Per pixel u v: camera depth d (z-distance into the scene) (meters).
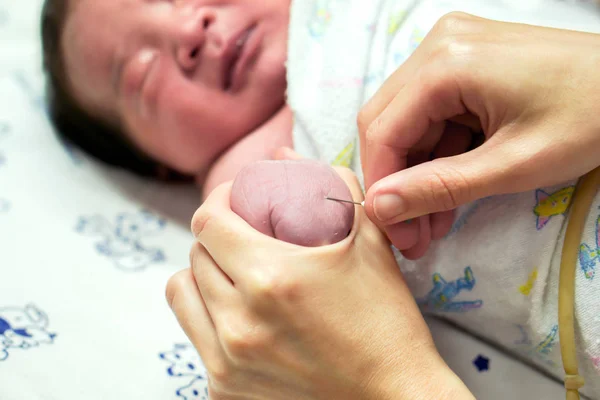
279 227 0.66
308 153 0.94
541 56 0.62
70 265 1.01
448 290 0.80
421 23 0.90
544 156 0.61
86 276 0.99
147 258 1.05
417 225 0.71
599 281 0.66
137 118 1.16
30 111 1.35
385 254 0.71
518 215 0.71
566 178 0.64
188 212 1.20
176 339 0.88
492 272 0.74
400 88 0.70
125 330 0.89
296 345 0.62
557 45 0.63
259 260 0.63
